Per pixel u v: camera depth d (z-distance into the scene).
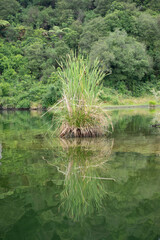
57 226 1.10
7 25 31.38
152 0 33.56
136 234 1.04
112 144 3.29
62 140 3.73
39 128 5.42
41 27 35.09
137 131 4.59
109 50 22.16
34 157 2.61
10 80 21.95
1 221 1.17
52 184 1.72
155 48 27.75
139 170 2.03
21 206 1.34
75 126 4.05
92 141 3.60
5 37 31.30
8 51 26.09
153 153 2.68
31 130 5.04
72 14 36.44
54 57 23.56
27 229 1.09
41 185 1.70
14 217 1.20
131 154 2.65
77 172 2.02
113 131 4.63
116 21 27.38
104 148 3.02
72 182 1.75
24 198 1.45
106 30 26.89
